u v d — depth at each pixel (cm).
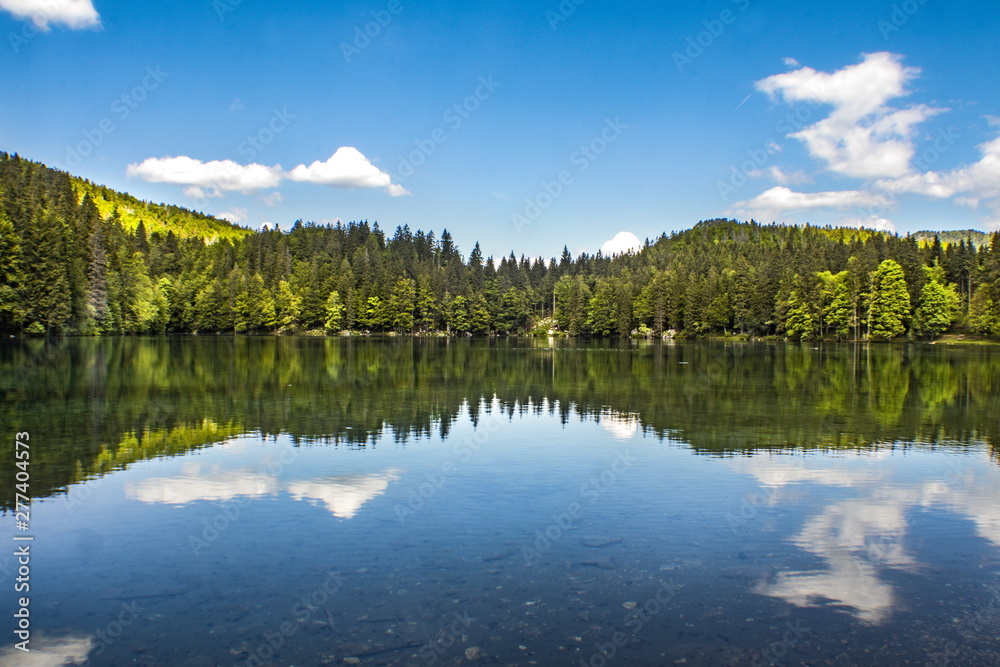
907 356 7188
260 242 17775
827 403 3219
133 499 1510
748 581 1073
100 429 2380
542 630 898
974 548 1233
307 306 14225
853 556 1187
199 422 2550
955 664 827
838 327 11331
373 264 15912
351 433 2348
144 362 5328
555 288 16675
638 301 14225
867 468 1855
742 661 826
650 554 1186
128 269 10812
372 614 945
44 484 1633
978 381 4328
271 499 1515
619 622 926
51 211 9700
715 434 2373
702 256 17962
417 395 3475
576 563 1141
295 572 1094
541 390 3769
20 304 7719
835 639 887
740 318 12544
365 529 1311
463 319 14800
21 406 2911
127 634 886
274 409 2911
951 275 12600
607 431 2422
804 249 16788
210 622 919
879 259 12212
